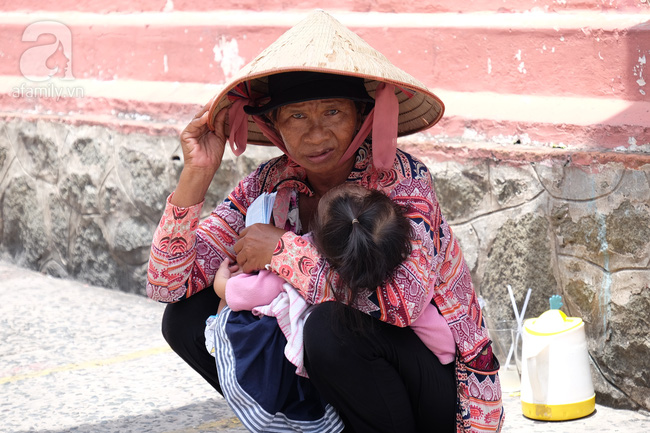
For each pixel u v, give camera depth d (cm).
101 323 794
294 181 426
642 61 577
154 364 686
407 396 404
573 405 544
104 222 891
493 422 414
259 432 402
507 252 618
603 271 562
